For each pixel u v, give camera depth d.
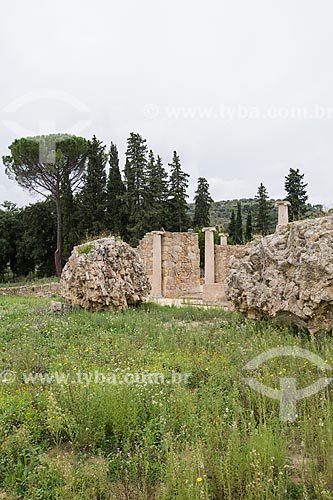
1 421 4.02
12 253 37.12
